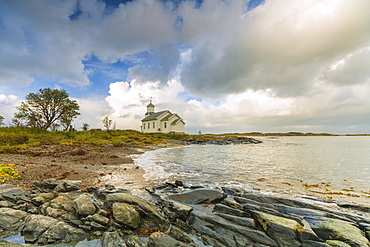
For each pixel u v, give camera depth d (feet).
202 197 24.57
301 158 66.74
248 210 19.85
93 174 36.42
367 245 13.15
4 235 14.92
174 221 19.12
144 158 62.59
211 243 15.56
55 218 17.28
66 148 65.57
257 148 113.19
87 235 15.69
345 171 43.86
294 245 14.60
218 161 58.59
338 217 18.29
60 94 140.87
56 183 27.58
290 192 28.07
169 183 31.78
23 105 130.82
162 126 201.46
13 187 23.22
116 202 19.76
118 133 147.43
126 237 15.79
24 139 74.74
